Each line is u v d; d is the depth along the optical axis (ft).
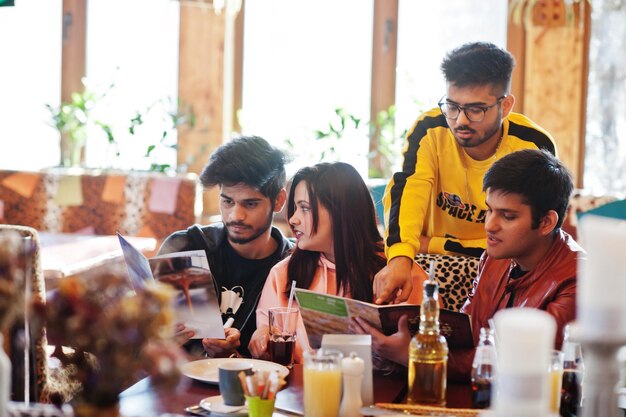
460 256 8.68
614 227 3.74
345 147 16.89
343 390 5.69
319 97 17.11
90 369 4.61
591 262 3.71
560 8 15.88
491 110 8.13
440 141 8.80
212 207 17.25
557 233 6.88
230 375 5.89
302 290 6.53
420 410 5.64
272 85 17.22
